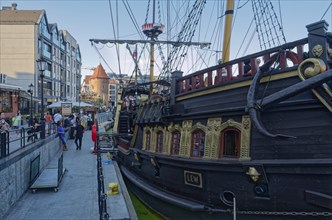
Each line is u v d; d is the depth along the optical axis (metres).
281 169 6.35
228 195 7.62
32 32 47.09
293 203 6.29
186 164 8.73
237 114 7.28
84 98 78.19
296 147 6.21
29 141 14.29
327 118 5.87
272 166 6.44
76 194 10.48
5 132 9.07
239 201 7.26
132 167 14.38
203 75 8.57
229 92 7.57
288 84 6.41
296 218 6.34
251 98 6.62
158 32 20.14
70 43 67.88
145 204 11.62
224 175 7.58
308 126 6.09
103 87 107.38
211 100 8.10
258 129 6.38
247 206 7.12
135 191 13.01
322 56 5.93
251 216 7.14
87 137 28.53
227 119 7.63
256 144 6.85
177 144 9.61
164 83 12.92
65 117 30.36
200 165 8.14
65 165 15.56
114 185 10.45
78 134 20.81
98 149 12.76
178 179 9.37
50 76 54.00
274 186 6.54
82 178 12.84
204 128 8.27
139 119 12.97
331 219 5.89
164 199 9.55
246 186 7.09
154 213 10.80
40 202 9.56
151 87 15.68
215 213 7.94
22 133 11.52
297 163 6.07
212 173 7.91
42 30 50.06
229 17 10.26
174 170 9.56
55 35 57.06
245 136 7.05
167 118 9.88
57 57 58.06
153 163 10.77
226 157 7.58
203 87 8.36
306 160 5.98
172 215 9.44
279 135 6.14
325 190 5.84
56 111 46.09
